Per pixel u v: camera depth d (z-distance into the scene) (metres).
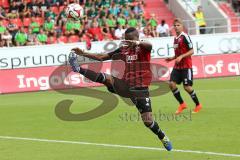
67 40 87.75
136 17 97.75
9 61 72.75
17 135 39.16
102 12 93.50
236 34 81.75
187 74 45.09
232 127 38.88
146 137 36.41
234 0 115.81
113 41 77.50
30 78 73.12
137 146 33.53
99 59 31.38
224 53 81.25
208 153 30.62
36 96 66.25
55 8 96.25
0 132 40.78
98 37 89.62
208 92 61.91
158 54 78.06
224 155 29.92
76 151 32.78
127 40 30.25
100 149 33.09
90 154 31.78
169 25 107.94
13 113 51.16
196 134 36.75
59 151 32.94
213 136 35.75
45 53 74.00
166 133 37.50
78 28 88.56
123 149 32.84
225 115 44.59
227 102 52.75
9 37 84.50
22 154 32.38
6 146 35.06
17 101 61.44
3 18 90.50
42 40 86.12
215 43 80.94
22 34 85.12
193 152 31.09
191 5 108.81
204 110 47.78
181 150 31.80
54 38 87.75
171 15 109.81
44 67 73.88
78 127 41.69
